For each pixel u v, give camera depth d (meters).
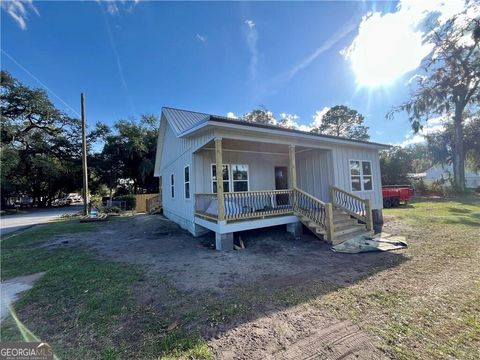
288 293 3.83
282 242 7.26
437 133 26.81
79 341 2.72
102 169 29.53
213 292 3.95
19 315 3.33
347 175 10.17
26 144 26.05
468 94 19.97
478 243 6.25
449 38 18.44
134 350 2.54
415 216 11.07
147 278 4.64
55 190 33.03
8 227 12.89
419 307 3.23
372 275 4.49
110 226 11.83
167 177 14.05
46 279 4.68
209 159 9.61
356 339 2.60
